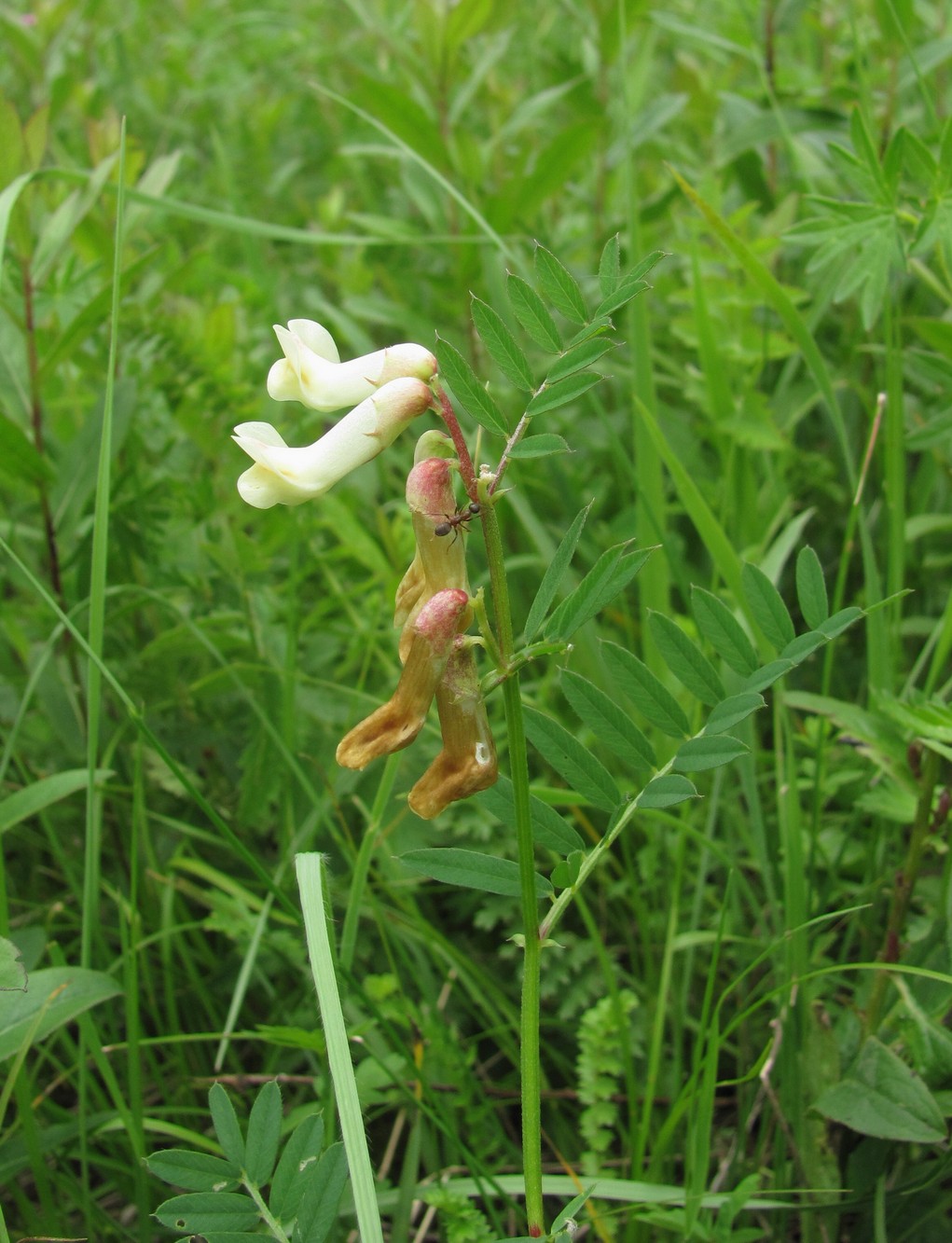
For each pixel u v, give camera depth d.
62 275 0.31
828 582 0.32
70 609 0.28
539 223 0.41
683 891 0.26
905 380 0.33
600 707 0.17
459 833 0.26
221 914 0.24
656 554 0.25
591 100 0.40
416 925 0.24
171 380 0.29
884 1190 0.20
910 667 0.29
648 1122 0.21
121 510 0.29
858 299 0.33
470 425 0.36
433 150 0.36
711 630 0.17
